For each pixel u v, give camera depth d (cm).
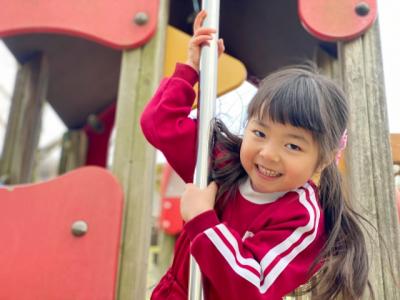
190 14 276
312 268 97
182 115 116
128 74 186
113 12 195
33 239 166
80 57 296
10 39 276
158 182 491
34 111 274
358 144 156
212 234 88
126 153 174
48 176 614
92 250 162
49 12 199
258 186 101
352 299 104
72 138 369
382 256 142
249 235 97
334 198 112
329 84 102
